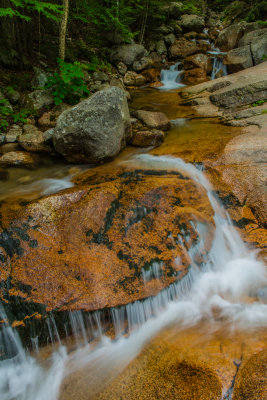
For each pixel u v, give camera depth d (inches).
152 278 114.9
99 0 456.1
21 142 192.7
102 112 163.3
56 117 230.8
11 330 97.7
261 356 79.3
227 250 142.0
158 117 241.9
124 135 188.5
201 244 133.4
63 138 162.7
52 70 306.2
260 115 229.6
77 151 168.4
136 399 77.2
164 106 316.8
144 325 109.1
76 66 243.0
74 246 115.2
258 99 265.0
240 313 110.0
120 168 166.6
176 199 143.3
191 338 96.9
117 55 451.2
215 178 167.5
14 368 99.4
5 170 171.8
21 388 92.5
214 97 291.0
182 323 108.0
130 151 196.1
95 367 93.4
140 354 94.0
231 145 188.5
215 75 448.1
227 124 235.9
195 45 527.8
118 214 128.7
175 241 127.5
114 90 174.6
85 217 123.7
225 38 527.2
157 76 462.3
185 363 83.7
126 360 93.0
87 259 112.1
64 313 101.0
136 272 113.4
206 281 127.3
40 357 100.2
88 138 160.2
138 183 147.6
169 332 103.3
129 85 426.0
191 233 133.3
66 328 103.3
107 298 104.9
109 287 107.3
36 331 100.3
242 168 167.5
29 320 98.8
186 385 76.9
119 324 108.9
